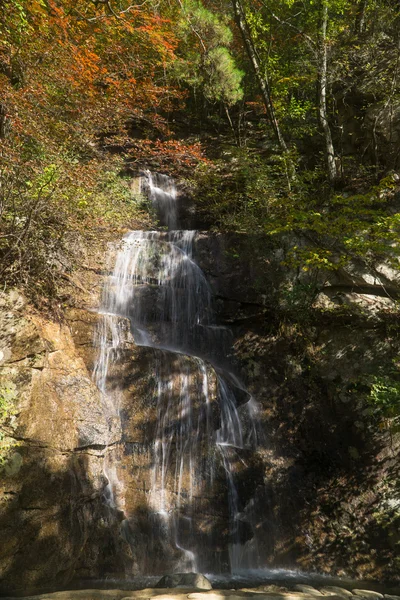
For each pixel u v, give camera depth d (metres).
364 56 13.32
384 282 10.41
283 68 13.94
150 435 7.69
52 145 8.30
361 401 9.74
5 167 7.96
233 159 13.66
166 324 9.99
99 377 8.04
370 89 13.03
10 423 6.21
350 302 10.47
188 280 10.72
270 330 10.54
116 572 6.64
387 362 10.03
